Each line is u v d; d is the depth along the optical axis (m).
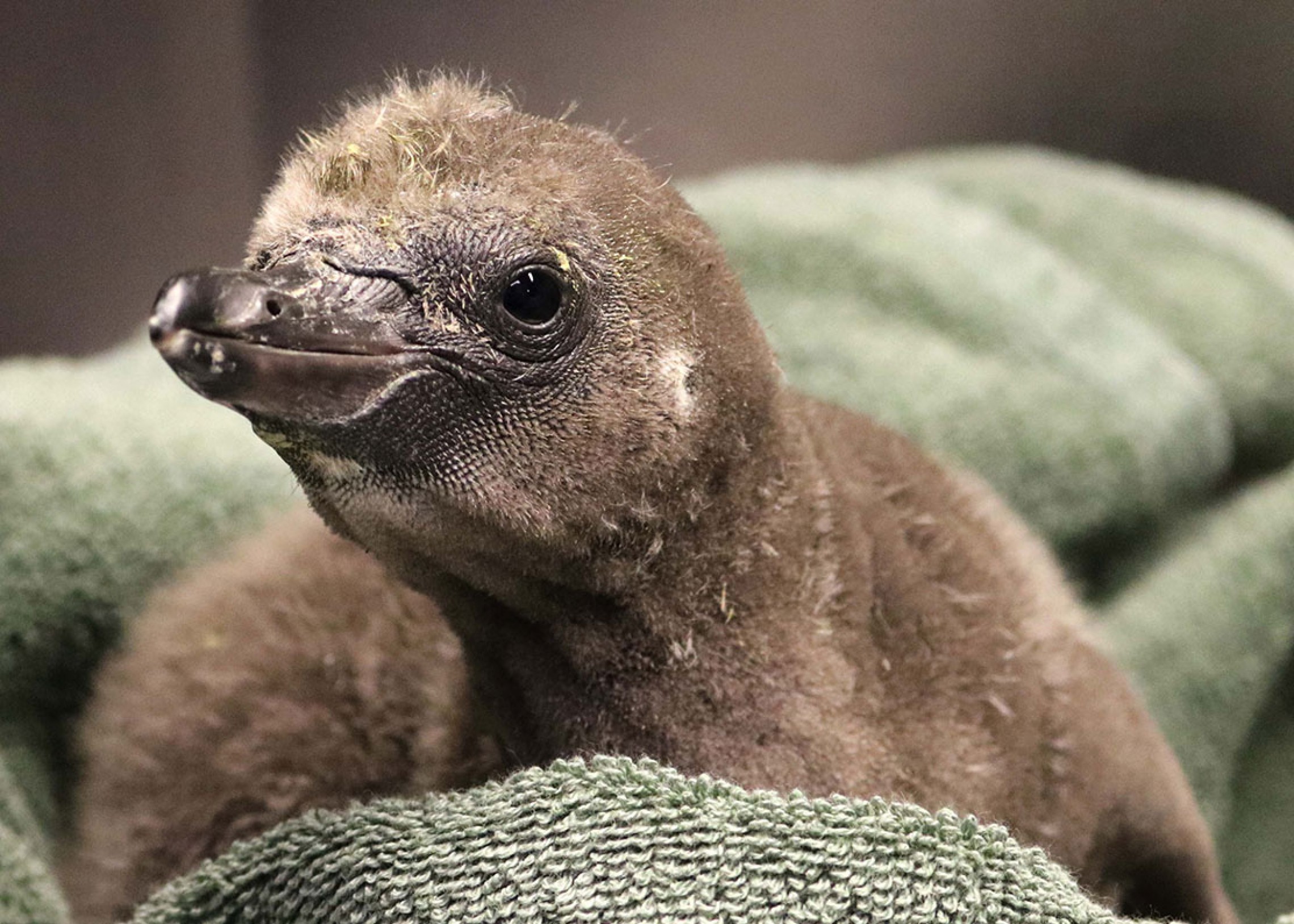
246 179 0.96
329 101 0.87
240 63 0.94
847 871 0.50
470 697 0.56
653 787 0.51
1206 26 1.05
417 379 0.50
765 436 0.53
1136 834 0.57
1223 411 0.79
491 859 0.51
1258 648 0.72
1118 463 0.71
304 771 0.58
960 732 0.54
